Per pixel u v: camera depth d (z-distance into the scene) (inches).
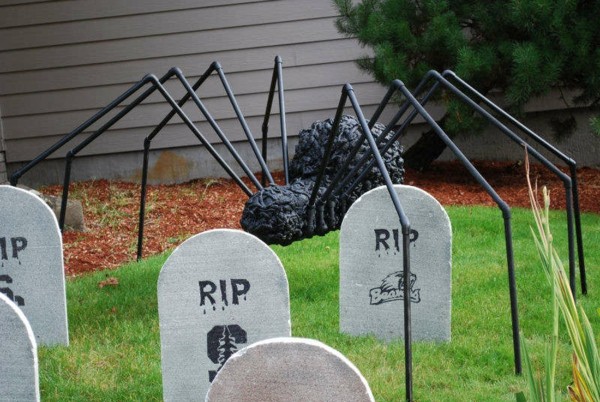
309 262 247.4
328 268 239.9
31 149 385.1
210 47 382.0
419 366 167.0
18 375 127.6
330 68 385.1
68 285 228.8
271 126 388.5
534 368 163.2
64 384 160.1
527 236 267.0
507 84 341.7
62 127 384.5
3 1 376.8
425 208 179.3
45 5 377.4
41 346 182.1
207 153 390.0
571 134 368.2
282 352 103.7
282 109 212.4
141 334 186.9
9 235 180.4
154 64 382.9
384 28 332.8
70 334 189.8
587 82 320.5
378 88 385.7
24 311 182.7
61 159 386.0
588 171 377.7
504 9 325.7
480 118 337.1
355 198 205.6
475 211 301.3
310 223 192.1
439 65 340.8
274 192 187.8
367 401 102.7
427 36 327.6
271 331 146.9
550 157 394.9
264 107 386.9
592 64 316.2
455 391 154.6
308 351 103.2
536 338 180.2
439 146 376.8
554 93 385.1
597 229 272.8
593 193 335.6
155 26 380.2
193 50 381.7
